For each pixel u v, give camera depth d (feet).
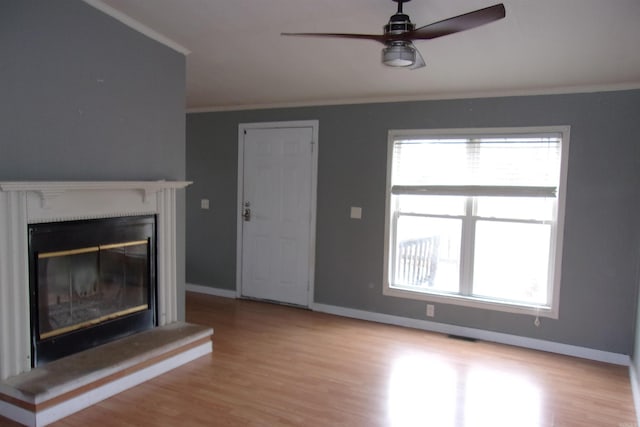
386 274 14.85
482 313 13.58
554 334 12.75
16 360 8.18
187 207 18.37
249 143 16.98
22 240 8.09
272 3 8.27
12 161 7.84
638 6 7.52
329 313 15.85
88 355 9.31
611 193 12.01
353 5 8.14
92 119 9.25
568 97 12.32
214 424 8.29
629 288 11.94
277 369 10.88
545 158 12.67
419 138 14.14
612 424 8.87
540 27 8.60
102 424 8.06
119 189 9.80
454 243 14.06
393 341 13.17
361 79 12.67
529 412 9.25
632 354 11.57
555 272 12.65
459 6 7.91
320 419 8.63
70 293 9.32
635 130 11.73
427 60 10.73
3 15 7.61
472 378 10.78
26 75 8.00
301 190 16.20
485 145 13.33
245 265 17.37
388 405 9.30
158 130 10.89
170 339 10.50
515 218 13.26
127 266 10.61
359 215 15.21
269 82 13.42
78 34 8.87
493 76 11.68
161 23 9.68
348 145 15.25
